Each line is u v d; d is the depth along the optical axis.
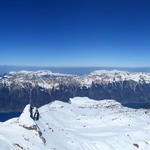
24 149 63.78
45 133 82.06
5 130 74.81
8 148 59.69
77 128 104.88
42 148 68.12
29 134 74.25
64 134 89.56
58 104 163.88
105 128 102.62
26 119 80.94
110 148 80.62
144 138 88.31
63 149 73.38
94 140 85.56
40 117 103.75
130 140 86.88
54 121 107.31
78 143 81.75
